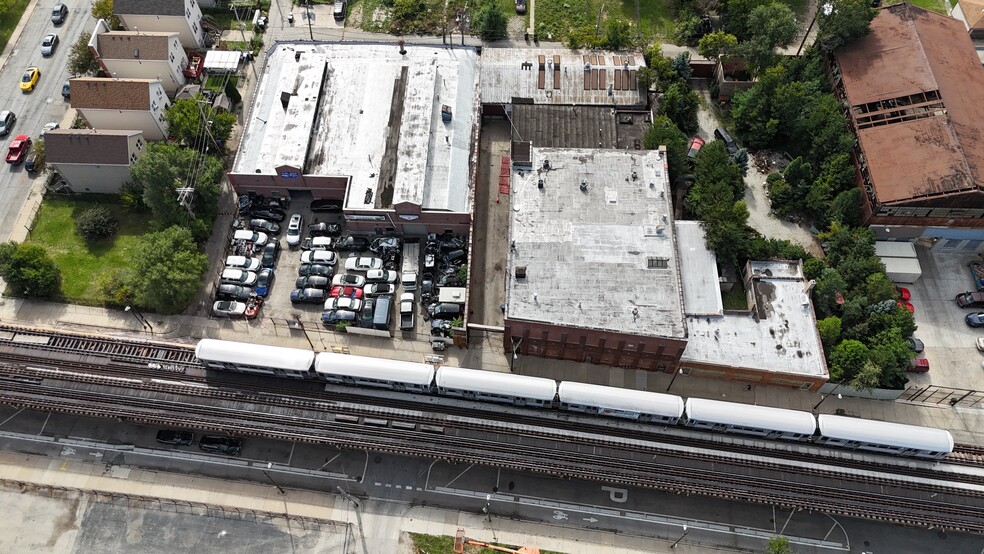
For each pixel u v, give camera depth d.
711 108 118.31
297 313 98.88
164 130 111.62
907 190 94.19
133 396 87.75
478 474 86.44
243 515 83.38
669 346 84.75
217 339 96.00
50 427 89.94
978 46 122.25
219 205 109.06
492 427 84.69
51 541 81.75
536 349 92.38
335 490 85.50
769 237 103.69
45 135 101.81
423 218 100.44
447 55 117.19
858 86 106.50
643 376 92.38
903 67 105.56
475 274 102.25
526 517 83.62
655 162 97.69
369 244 104.44
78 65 118.12
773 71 109.69
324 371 86.25
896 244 99.31
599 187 95.44
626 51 121.12
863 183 100.06
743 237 97.12
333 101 110.56
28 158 111.94
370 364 86.00
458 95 111.62
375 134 106.75
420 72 111.81
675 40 127.31
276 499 84.94
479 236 105.69
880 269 94.50
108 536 82.06
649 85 114.19
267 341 96.19
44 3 133.12
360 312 97.75
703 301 91.94
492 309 99.38
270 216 106.25
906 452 82.44
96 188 108.12
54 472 86.81
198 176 102.44
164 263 93.38
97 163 102.31
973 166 94.06
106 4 121.88
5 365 90.25
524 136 109.81
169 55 113.81
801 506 80.00
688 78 116.81
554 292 87.06
